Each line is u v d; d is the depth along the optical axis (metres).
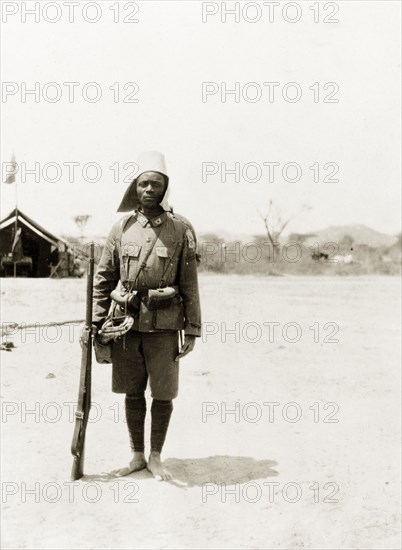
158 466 4.61
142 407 4.73
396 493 4.34
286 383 7.68
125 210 4.83
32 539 3.57
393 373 8.39
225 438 5.54
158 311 4.50
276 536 3.69
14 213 28.55
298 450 5.21
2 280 25.77
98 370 8.13
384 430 5.77
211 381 7.73
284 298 20.61
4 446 5.10
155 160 4.57
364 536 3.71
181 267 4.59
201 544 3.56
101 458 4.92
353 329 13.01
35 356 8.91
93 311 4.63
